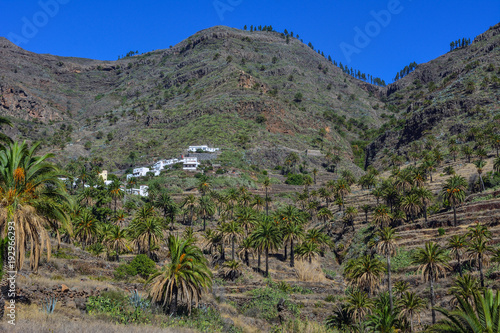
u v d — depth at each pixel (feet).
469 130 638.94
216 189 510.99
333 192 464.24
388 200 356.59
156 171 602.03
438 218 308.19
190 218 386.11
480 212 284.82
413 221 326.44
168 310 117.91
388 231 195.72
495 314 67.46
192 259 121.90
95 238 221.46
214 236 258.98
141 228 223.71
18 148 72.43
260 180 595.47
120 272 154.81
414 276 233.76
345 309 159.53
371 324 137.08
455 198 284.82
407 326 159.22
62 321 74.02
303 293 213.25
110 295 106.42
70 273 135.33
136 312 98.32
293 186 593.01
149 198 433.48
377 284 219.41
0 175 70.64
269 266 267.39
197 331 98.53
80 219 213.87
